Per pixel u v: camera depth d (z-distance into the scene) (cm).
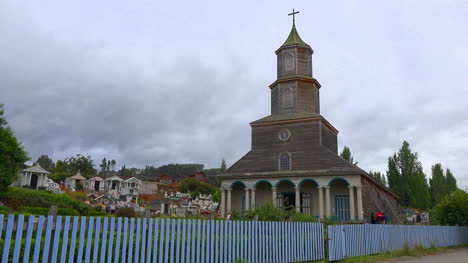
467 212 3353
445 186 9200
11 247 775
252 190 3681
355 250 1658
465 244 2941
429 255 1981
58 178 10675
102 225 816
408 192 7944
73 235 760
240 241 1132
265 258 1216
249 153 3884
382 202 4072
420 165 8212
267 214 1894
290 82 4044
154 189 12331
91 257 805
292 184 3728
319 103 4278
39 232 713
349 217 3416
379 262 1592
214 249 1050
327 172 3388
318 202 3591
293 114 3922
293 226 1356
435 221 3678
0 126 3316
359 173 3272
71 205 3319
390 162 8444
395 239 2005
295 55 4141
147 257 869
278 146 3775
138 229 865
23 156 3180
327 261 1462
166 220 924
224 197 3825
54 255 730
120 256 846
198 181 12706
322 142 3706
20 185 6650
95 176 11506
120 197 7388
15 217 702
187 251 961
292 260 1323
